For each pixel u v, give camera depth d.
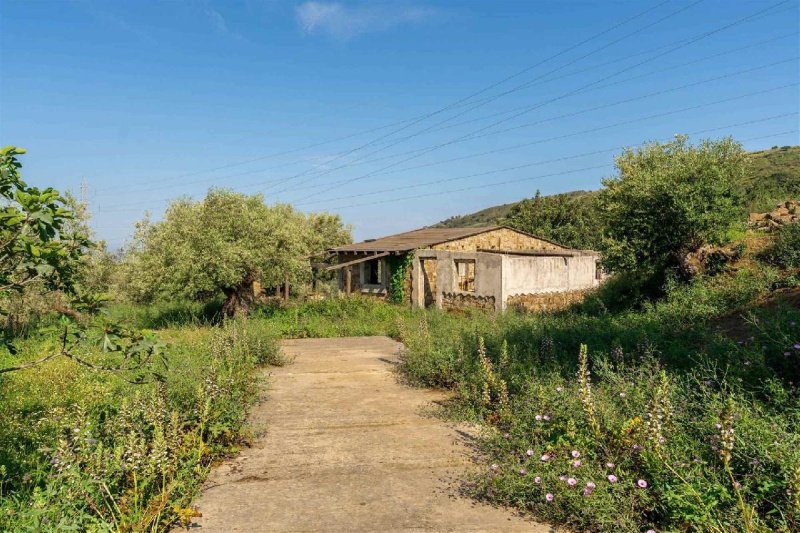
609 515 3.41
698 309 9.57
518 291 17.27
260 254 16.05
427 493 4.29
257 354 9.79
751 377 5.15
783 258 10.80
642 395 4.86
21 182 3.33
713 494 3.34
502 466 4.30
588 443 4.18
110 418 5.25
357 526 3.75
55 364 8.25
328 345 12.66
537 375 6.49
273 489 4.42
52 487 3.49
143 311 18.20
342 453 5.27
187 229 15.50
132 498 3.69
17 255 3.59
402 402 7.21
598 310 13.25
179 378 6.25
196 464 4.59
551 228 33.28
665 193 11.88
